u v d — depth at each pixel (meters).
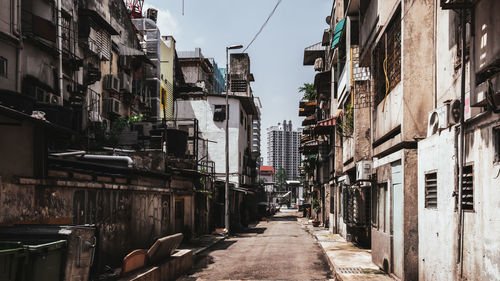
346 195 18.67
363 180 12.78
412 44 8.86
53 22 15.58
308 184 54.94
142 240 12.32
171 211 16.22
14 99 10.02
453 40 7.55
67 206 8.24
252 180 51.97
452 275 6.45
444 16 8.08
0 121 6.62
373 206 12.18
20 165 6.96
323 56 37.09
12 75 12.90
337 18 24.58
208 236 22.59
